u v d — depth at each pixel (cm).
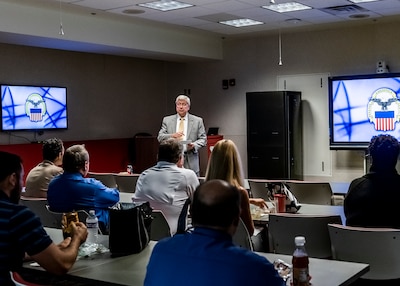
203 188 171
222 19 800
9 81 820
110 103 995
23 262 234
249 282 157
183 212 218
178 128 591
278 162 903
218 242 166
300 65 946
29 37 697
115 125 1005
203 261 162
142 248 255
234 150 309
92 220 284
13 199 223
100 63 973
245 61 1005
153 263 171
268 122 909
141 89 1059
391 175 289
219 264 160
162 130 600
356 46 889
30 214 212
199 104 1069
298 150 941
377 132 840
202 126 593
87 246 255
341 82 866
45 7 689
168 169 360
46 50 875
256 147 925
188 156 573
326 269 222
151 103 1084
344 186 482
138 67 1052
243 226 299
